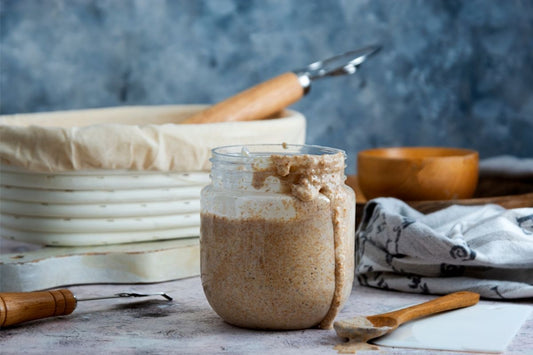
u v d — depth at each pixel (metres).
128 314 0.74
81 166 0.84
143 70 1.32
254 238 0.65
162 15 1.32
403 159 1.05
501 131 1.36
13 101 1.28
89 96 1.31
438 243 0.78
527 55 1.34
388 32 1.36
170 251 0.87
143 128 0.84
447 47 1.36
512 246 0.78
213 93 1.35
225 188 0.67
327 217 0.65
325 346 0.64
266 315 0.66
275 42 1.35
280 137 0.92
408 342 0.64
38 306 0.70
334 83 1.37
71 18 1.28
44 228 0.88
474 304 0.76
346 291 0.68
